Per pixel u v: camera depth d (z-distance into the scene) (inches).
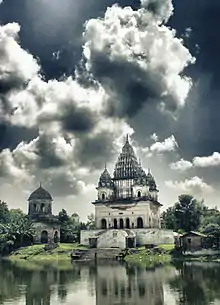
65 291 1733.5
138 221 5334.6
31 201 6254.9
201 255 3575.3
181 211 5236.2
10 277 2297.0
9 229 5044.3
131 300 1472.7
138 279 2068.2
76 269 2787.9
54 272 2576.3
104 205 5546.3
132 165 5792.3
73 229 6166.3
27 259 4185.5
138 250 4163.4
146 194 5433.1
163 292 1630.2
